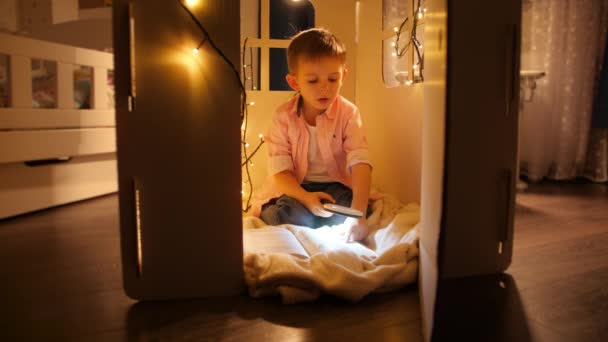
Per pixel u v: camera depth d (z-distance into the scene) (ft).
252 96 5.37
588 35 7.59
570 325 2.41
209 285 2.79
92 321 2.45
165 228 2.72
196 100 2.67
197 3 2.62
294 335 2.28
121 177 2.65
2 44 4.79
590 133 7.89
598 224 4.64
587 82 7.64
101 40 7.86
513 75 2.75
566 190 6.85
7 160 4.78
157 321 2.45
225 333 2.31
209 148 2.71
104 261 3.43
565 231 4.35
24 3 7.72
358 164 4.34
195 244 2.75
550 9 7.57
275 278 2.68
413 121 4.30
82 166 5.94
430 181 2.41
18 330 2.34
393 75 5.12
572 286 2.93
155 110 2.64
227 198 2.76
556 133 7.80
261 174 5.46
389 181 4.89
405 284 2.85
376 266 2.91
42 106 5.84
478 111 2.75
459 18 2.57
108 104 6.88
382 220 4.15
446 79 1.91
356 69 5.68
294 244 3.31
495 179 2.90
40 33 7.75
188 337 2.27
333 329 2.34
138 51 2.58
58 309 2.60
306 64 4.23
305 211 4.14
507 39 2.69
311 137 4.66
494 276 3.07
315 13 5.54
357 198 4.17
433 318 1.94
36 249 3.74
